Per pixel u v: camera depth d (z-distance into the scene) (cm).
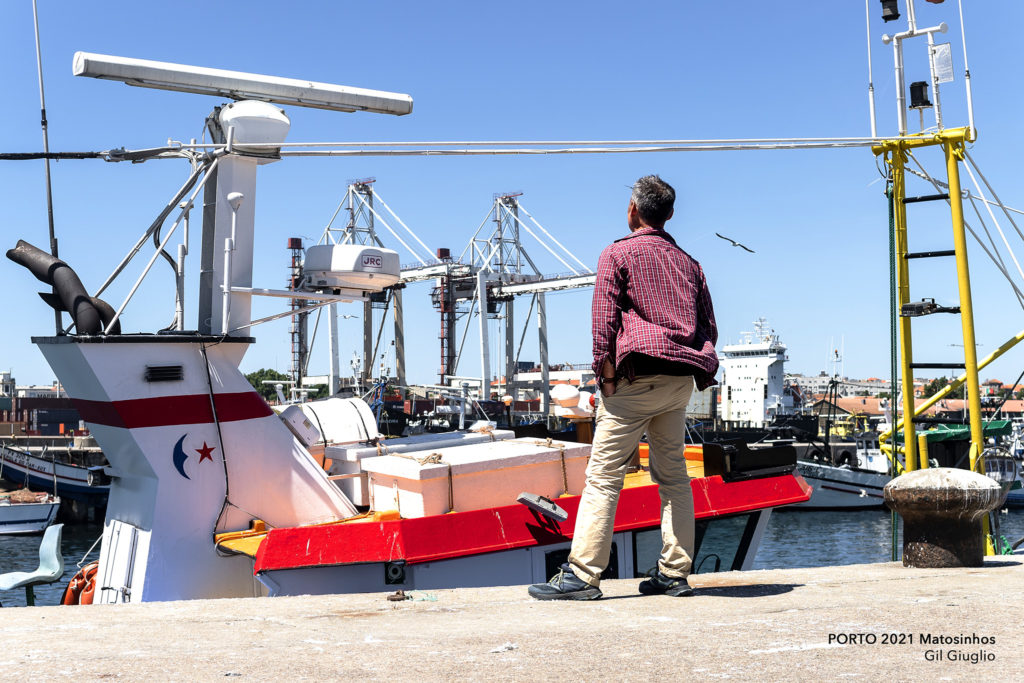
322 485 934
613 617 368
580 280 8869
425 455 914
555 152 1009
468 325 9350
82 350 825
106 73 880
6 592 2480
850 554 4072
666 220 458
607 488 443
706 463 1042
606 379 437
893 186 1034
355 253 977
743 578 503
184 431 870
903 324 1019
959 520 543
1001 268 1088
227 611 407
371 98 1034
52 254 906
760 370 11388
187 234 973
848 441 8206
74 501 5406
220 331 922
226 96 965
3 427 7512
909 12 1030
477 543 840
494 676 258
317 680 252
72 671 263
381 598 447
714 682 250
